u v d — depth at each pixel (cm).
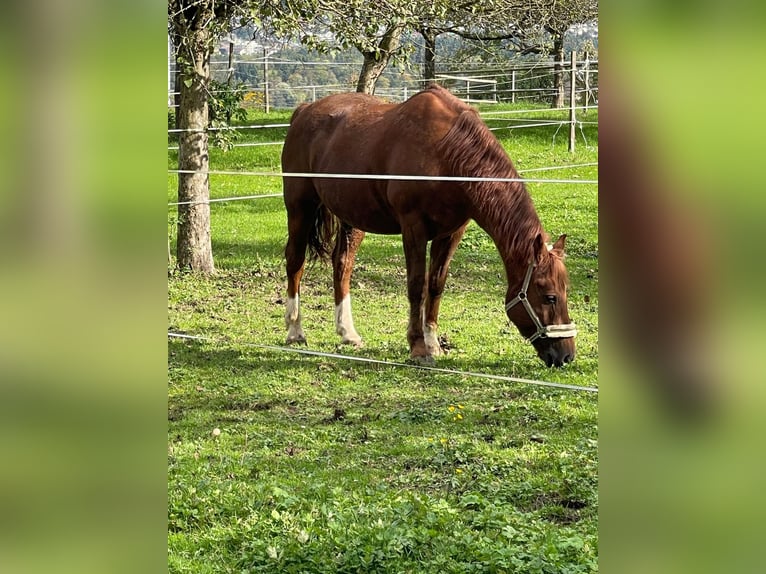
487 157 679
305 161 815
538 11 1418
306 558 376
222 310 950
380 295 1012
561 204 1488
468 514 431
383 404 640
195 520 434
